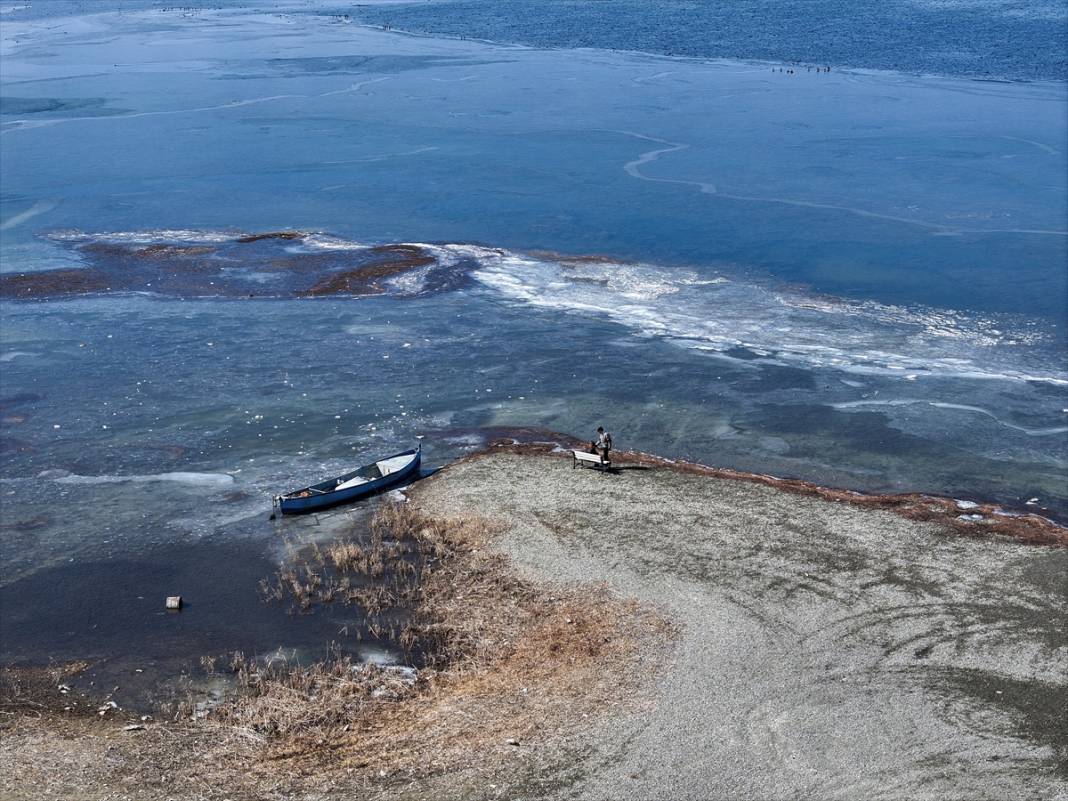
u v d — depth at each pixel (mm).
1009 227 83875
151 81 163250
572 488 45469
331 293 72375
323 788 28312
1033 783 27797
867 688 31766
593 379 58344
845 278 73750
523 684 32719
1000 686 31781
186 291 72938
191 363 60906
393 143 117688
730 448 50531
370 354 61906
